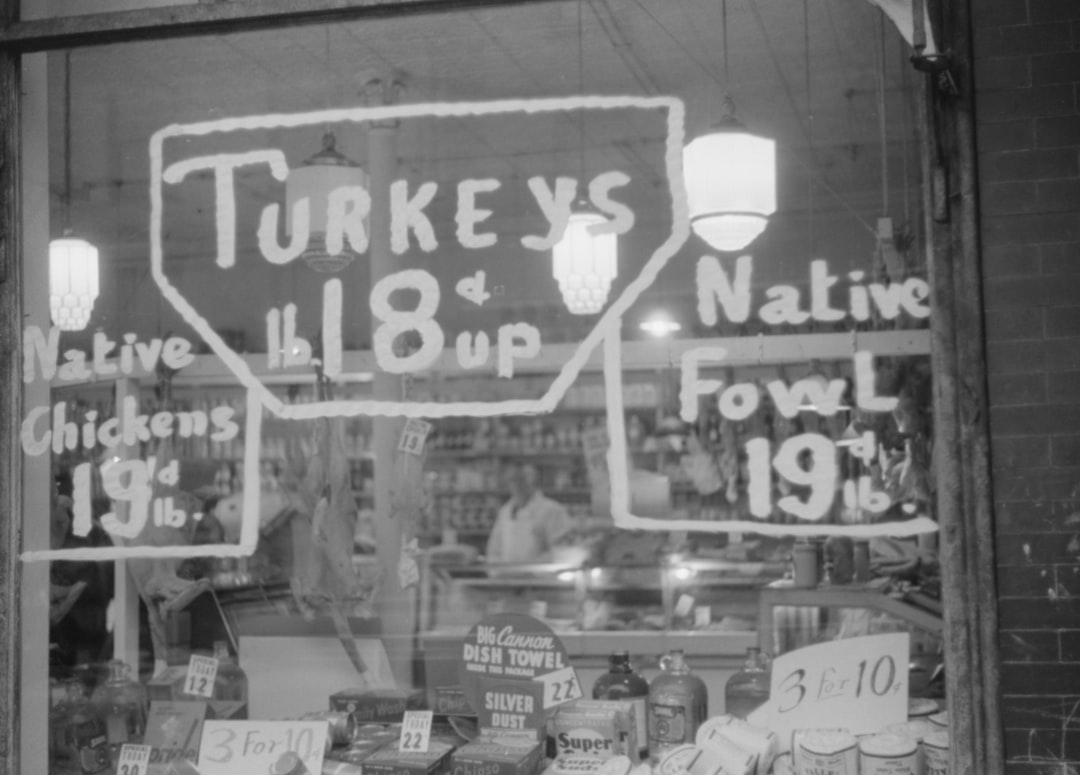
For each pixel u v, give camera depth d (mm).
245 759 3379
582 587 5273
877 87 3291
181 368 3760
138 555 3484
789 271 3273
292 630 3977
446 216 3643
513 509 7641
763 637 3523
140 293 3754
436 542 7980
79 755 3520
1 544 3234
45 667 3420
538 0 3127
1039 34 2725
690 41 3566
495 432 8070
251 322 3840
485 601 5309
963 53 2734
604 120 4027
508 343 3611
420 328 3602
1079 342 2674
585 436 7781
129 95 3750
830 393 3148
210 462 3818
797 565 3502
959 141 2736
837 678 3197
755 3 3299
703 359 3348
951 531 2695
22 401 3320
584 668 4297
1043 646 2645
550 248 3473
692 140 3391
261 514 4188
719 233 3314
